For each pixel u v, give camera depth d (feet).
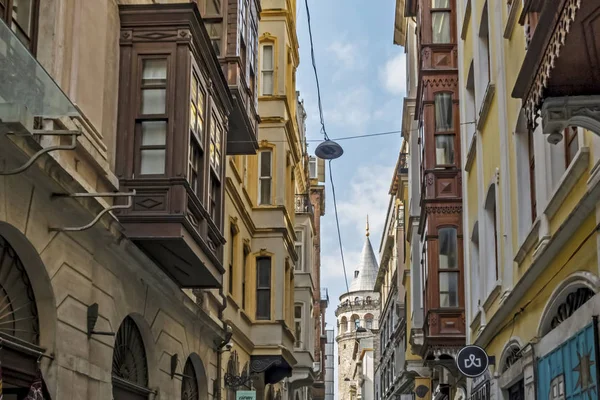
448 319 90.43
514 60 56.13
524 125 55.47
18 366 38.45
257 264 103.60
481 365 63.16
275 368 110.32
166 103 52.34
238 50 72.64
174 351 63.93
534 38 31.40
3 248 38.22
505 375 59.31
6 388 38.81
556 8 29.04
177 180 50.98
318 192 229.25
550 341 44.52
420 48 97.50
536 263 46.73
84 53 46.19
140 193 51.11
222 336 80.33
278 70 107.04
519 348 54.70
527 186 55.21
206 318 72.54
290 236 114.01
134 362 56.80
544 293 47.37
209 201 60.39
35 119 39.32
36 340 40.73
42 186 39.55
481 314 71.26
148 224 50.55
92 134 46.85
